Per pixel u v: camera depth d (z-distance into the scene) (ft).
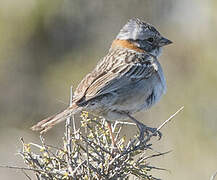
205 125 56.03
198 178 53.52
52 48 71.82
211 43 61.93
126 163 26.27
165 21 70.64
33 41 71.36
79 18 72.64
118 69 34.19
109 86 33.12
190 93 58.70
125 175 26.30
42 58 71.51
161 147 53.88
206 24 63.57
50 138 64.44
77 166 25.94
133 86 33.96
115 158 26.11
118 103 33.30
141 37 36.37
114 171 26.32
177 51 62.49
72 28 72.28
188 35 63.72
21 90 70.64
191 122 56.29
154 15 71.72
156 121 57.57
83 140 26.91
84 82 33.22
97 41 73.05
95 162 26.76
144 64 34.83
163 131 56.18
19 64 70.95
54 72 70.79
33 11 70.59
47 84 70.64
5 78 70.49
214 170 53.98
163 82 35.55
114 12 73.51
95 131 28.60
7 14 70.03
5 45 70.23
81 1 72.64
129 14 73.36
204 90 58.59
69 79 70.23
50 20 71.41
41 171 26.18
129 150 26.48
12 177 61.77
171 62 62.08
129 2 73.51
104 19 73.51
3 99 70.33
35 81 70.95
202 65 60.34
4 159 63.52
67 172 25.98
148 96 34.73
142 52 35.96
